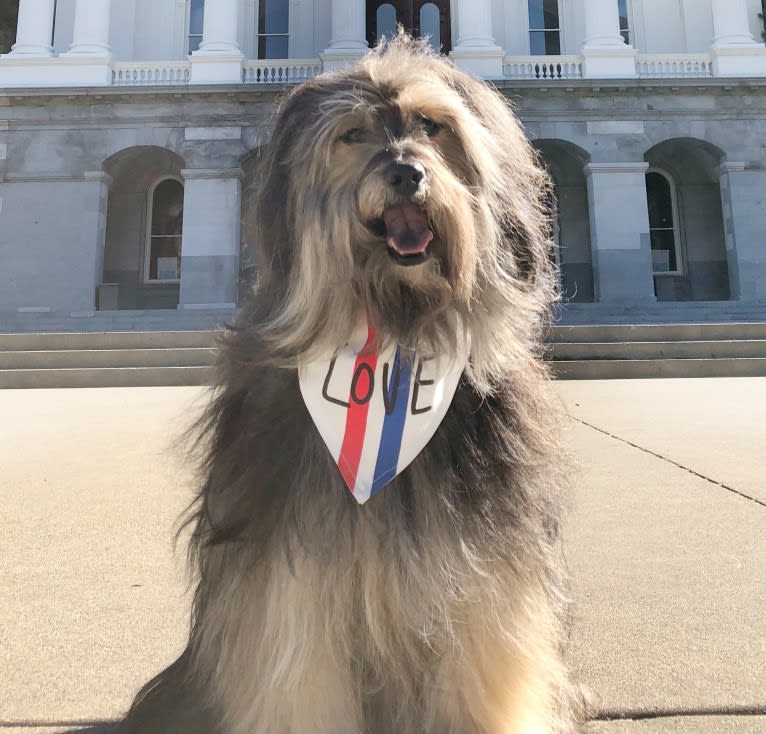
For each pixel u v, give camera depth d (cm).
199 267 2108
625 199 2127
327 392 170
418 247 173
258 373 178
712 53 2242
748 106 2159
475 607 167
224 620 169
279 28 2550
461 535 163
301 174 182
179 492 444
